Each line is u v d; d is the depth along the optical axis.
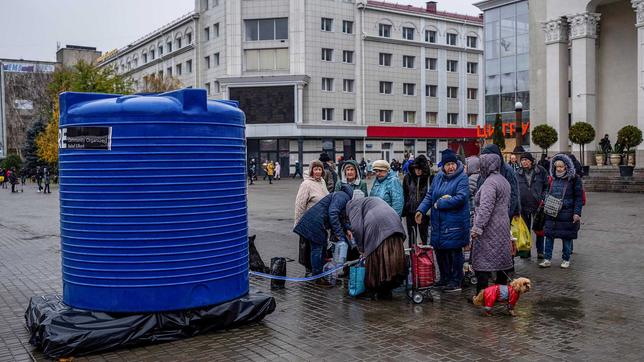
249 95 50.41
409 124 56.03
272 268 7.88
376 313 6.53
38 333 5.40
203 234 5.64
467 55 59.69
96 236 5.45
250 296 6.21
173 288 5.51
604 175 26.02
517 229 8.88
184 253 5.54
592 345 5.29
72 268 5.61
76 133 5.47
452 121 59.38
